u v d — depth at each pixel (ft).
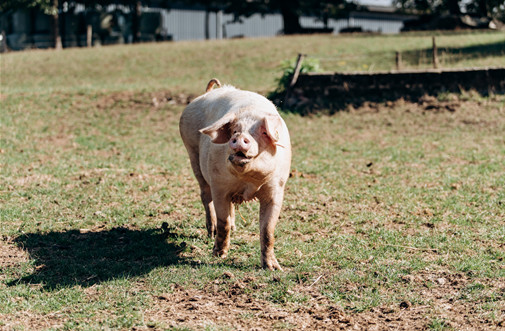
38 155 41.98
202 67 84.17
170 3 153.89
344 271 21.08
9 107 57.06
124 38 147.13
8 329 16.85
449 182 33.71
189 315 17.78
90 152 43.60
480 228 25.90
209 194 25.86
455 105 54.60
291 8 139.44
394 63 76.69
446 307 18.31
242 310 18.12
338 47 94.43
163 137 48.85
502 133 47.44
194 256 23.34
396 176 35.73
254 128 18.03
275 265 21.57
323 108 56.39
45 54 100.37
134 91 64.18
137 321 17.26
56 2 121.80
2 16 142.41
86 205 30.01
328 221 27.45
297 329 16.90
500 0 135.33
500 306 18.21
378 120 52.80
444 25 131.23
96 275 21.11
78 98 61.31
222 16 164.76
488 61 71.82
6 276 21.04
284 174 21.25
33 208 29.19
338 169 37.93
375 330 16.87
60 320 17.61
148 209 29.50
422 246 23.91
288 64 61.11
